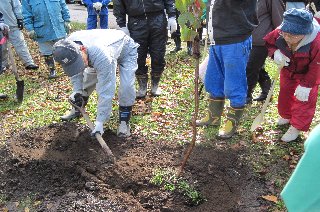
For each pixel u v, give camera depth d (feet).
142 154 15.29
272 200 12.76
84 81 16.94
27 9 23.95
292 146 15.65
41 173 14.40
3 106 20.85
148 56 29.12
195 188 13.20
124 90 15.93
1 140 16.94
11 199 13.51
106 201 12.87
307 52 13.79
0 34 21.02
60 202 13.06
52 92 22.47
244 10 14.55
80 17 43.86
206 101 20.03
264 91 19.43
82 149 15.65
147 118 18.58
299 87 14.55
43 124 18.30
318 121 17.54
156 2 18.98
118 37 15.39
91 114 18.84
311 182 4.53
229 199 12.93
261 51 17.28
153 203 12.78
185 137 16.62
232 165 14.51
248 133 16.76
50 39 24.09
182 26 11.18
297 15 13.03
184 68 25.52
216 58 15.69
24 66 27.45
